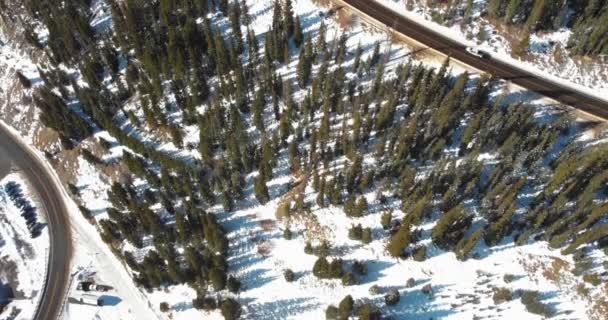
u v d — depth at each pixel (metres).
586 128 65.06
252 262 68.38
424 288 60.25
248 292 66.44
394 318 59.69
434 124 63.66
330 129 70.56
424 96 64.44
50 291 72.50
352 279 61.59
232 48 75.56
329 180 67.50
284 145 72.38
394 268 62.66
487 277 59.59
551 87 69.06
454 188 59.56
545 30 72.12
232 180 69.38
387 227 63.94
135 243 72.62
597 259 57.44
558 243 57.59
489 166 63.69
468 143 64.19
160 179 74.12
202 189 69.81
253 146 73.00
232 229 71.25
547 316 56.09
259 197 70.50
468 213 62.34
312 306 63.75
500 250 60.47
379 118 65.25
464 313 58.72
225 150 74.81
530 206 60.88
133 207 71.44
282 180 71.56
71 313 70.62
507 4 71.62
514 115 60.25
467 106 65.88
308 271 66.00
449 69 71.94
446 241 60.81
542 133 60.81
